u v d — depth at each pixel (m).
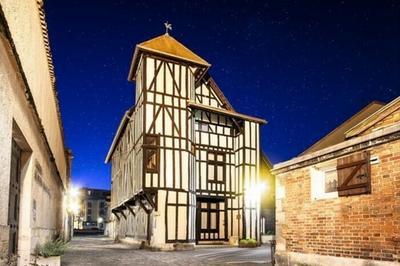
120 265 12.62
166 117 20.80
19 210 7.54
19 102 5.96
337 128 13.94
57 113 14.67
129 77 23.78
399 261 6.54
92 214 71.25
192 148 21.66
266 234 26.44
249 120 24.38
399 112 9.58
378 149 7.16
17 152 7.21
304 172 9.27
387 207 6.87
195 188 21.86
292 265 9.41
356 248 7.53
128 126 25.36
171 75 21.44
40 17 8.13
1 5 4.31
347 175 7.84
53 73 11.23
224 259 14.59
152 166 19.95
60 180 18.27
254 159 24.06
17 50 5.56
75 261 13.59
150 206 20.31
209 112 23.30
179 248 19.44
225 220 23.47
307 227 9.01
